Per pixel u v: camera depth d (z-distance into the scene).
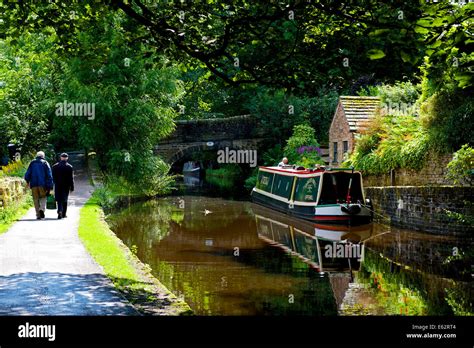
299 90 9.79
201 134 38.31
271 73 9.67
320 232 18.00
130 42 11.05
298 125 34.25
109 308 7.24
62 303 7.37
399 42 6.60
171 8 10.03
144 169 28.72
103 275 9.10
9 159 27.88
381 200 19.30
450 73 7.31
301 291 9.87
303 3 8.23
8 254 10.59
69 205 19.45
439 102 17.77
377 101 26.53
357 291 9.90
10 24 10.77
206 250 14.15
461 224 15.09
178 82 29.45
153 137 29.66
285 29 9.49
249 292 9.72
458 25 6.67
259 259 12.98
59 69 29.80
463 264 12.28
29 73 30.64
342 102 26.64
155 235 16.89
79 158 37.19
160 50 10.36
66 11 11.05
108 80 26.95
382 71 9.12
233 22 9.15
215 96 49.31
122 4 9.66
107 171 28.73
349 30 9.00
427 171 18.14
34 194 15.84
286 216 22.61
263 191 26.34
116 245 12.38
